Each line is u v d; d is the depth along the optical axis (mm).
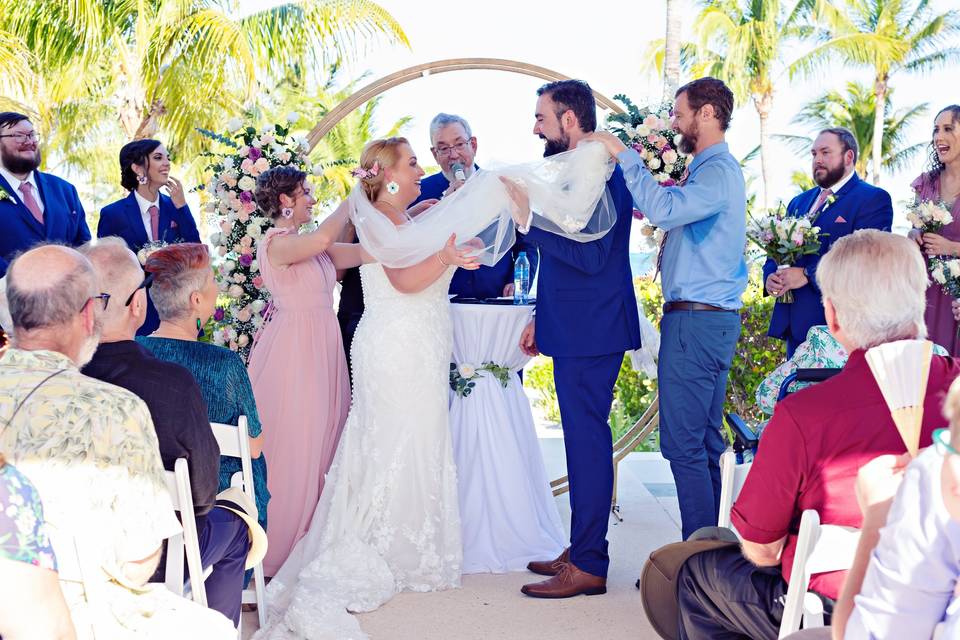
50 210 4980
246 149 4508
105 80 15438
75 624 1800
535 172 3377
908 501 1406
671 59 15586
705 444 3709
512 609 3447
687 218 3311
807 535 1884
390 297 3695
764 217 4207
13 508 1477
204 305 2879
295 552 3723
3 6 13352
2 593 1467
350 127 22375
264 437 3770
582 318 3484
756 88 27266
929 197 4383
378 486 3654
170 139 14906
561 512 4895
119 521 1884
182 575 2232
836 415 1960
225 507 2646
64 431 1812
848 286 1975
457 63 4781
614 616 3369
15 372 1841
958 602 1354
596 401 3547
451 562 3703
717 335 3420
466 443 4012
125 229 5133
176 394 2293
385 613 3410
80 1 13180
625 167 3346
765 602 2188
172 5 13703
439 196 4793
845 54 26812
